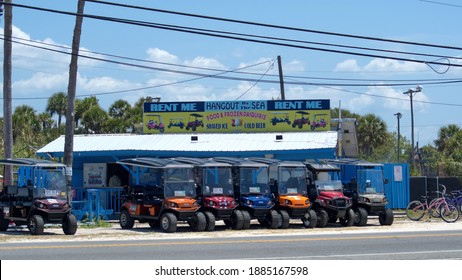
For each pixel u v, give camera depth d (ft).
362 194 89.81
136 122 187.01
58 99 187.83
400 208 109.70
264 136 113.80
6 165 83.56
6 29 83.41
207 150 105.91
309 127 118.83
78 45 85.40
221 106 121.39
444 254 56.08
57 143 110.22
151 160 82.69
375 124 202.28
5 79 84.28
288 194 85.76
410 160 195.42
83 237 71.10
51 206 73.77
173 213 78.59
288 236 72.28
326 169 88.58
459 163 142.10
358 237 70.23
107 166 111.65
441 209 96.68
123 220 84.12
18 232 77.15
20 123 166.20
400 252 57.21
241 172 84.17
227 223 86.07
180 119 122.42
